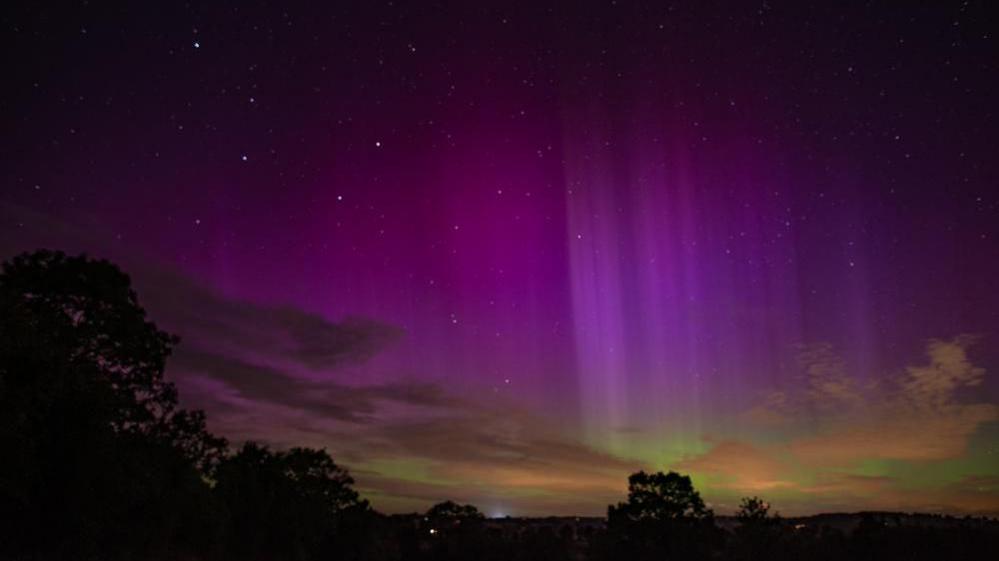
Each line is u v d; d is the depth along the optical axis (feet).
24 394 83.71
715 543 204.33
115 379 102.99
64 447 90.99
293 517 151.12
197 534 116.67
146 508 102.89
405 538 232.53
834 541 216.33
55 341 97.30
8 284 101.76
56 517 91.40
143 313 108.06
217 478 144.77
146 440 104.53
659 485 208.23
